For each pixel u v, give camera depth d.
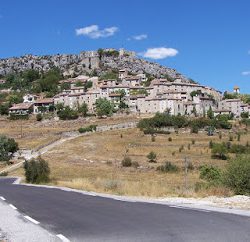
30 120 173.38
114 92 196.75
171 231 11.82
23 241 11.23
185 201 20.70
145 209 17.14
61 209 18.52
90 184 36.59
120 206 18.62
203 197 23.88
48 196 25.81
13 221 15.35
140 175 72.25
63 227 13.53
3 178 62.53
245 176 26.98
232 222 12.95
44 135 140.88
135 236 11.31
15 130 153.50
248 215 14.54
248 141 122.06
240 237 10.57
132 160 96.19
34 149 114.19
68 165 88.69
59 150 114.19
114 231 12.30
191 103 182.50
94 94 194.00
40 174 48.66
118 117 167.25
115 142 123.44
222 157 97.75
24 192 30.05
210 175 55.25
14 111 191.62
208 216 14.49
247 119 159.88
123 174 73.81
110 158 100.31
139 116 168.38
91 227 13.27
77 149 115.06
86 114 172.50
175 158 98.69
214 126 144.38
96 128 149.00
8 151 103.88
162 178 64.81
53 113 181.25
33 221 15.18
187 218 14.16
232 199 20.67
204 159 96.19
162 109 176.88
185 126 145.88
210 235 10.99
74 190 31.34
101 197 24.12
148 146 116.81
